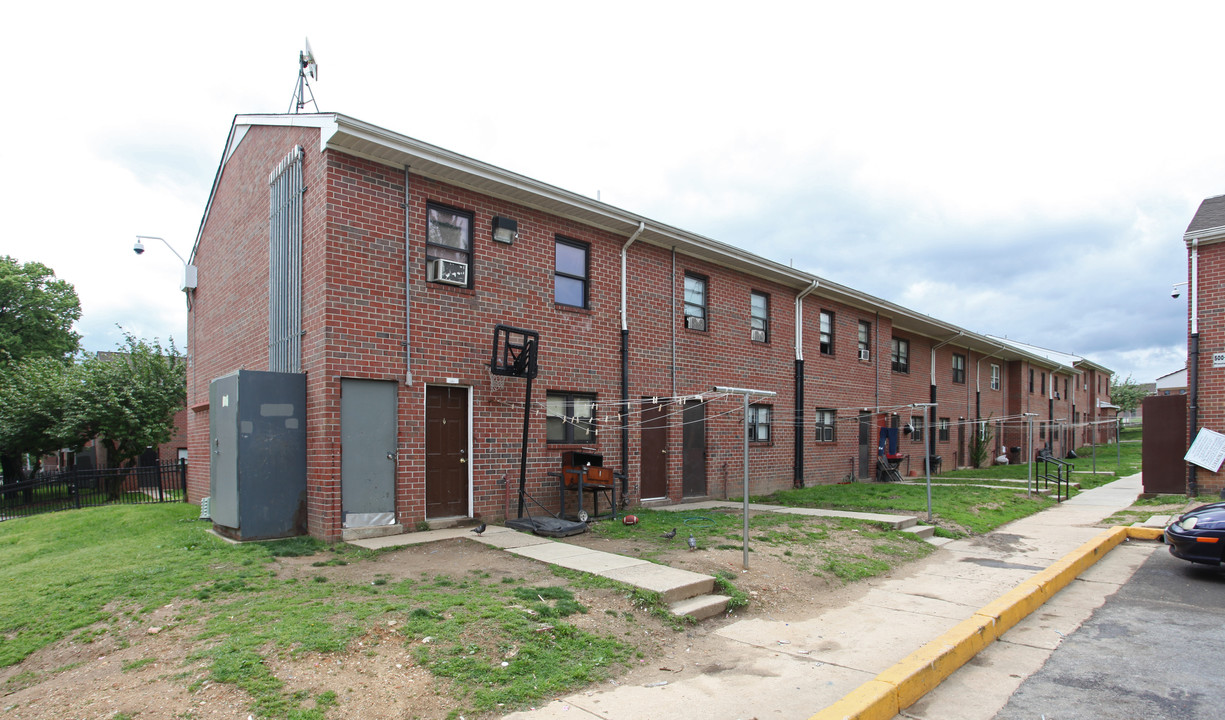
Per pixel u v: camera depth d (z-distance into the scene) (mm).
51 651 5160
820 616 6664
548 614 5688
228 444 9227
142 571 7145
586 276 12570
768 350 16672
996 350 28812
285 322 10172
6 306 30641
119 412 22906
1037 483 17312
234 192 12984
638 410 13234
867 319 20578
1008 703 4672
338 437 8953
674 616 6125
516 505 10953
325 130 9094
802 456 17422
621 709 4312
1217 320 14750
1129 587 8031
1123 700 4676
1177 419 15938
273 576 7000
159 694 4117
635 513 12055
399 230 9789
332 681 4309
